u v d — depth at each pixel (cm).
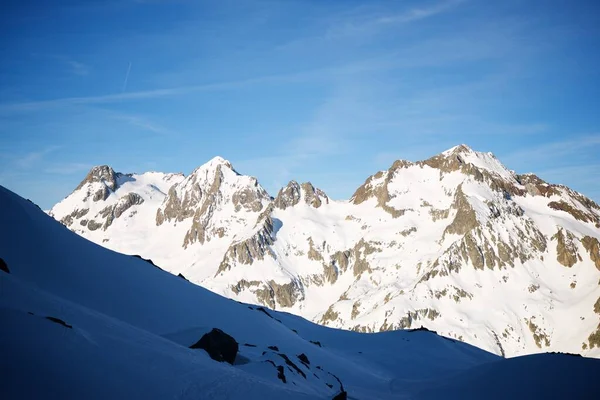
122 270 7362
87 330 3466
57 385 2625
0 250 5544
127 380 2977
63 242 6731
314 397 3753
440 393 7581
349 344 13812
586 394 6056
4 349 2677
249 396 3381
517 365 7331
